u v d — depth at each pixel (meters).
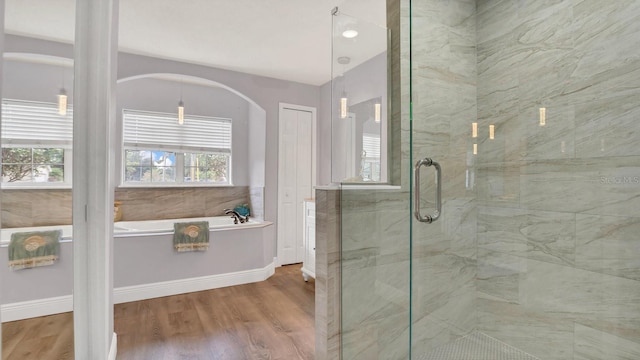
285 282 3.75
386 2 1.82
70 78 1.57
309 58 3.72
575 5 1.82
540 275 1.95
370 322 1.76
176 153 4.68
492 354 1.94
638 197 1.62
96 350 1.78
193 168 4.79
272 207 4.41
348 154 1.95
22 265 1.25
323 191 1.95
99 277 1.79
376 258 1.74
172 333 2.48
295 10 2.69
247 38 3.20
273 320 2.73
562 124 1.87
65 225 1.57
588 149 1.78
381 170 1.75
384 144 1.74
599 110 1.73
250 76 4.23
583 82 1.79
